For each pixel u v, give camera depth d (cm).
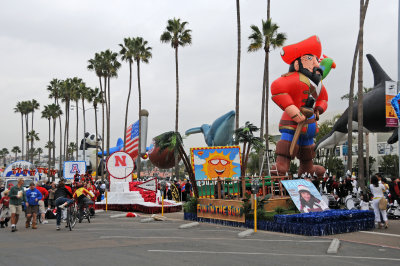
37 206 1370
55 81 7844
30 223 1524
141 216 1827
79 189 1505
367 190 2211
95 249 889
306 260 769
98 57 5559
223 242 998
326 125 5544
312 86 2066
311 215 1177
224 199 1462
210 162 1573
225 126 4306
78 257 795
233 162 1590
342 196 2011
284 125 2216
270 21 3186
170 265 718
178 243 977
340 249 902
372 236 1102
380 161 6712
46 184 2097
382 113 2947
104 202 2184
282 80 2084
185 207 1611
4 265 727
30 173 2725
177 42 4116
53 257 799
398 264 738
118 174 2236
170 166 4753
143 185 1955
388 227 1282
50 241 1031
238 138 1641
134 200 2094
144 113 5731
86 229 1300
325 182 2156
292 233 1151
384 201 1252
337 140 3419
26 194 1355
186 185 2359
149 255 813
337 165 5322
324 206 1372
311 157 2266
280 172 2186
